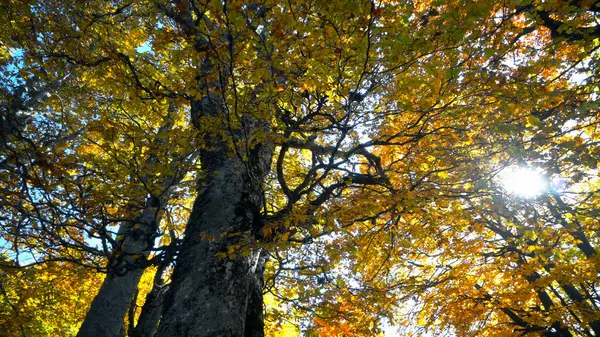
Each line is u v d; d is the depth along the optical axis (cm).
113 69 466
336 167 491
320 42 361
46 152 459
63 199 464
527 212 660
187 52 373
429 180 596
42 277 816
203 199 453
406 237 723
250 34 347
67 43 583
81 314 1080
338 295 675
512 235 910
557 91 538
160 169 438
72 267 690
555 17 559
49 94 703
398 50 371
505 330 1010
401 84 424
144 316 585
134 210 533
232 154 451
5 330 580
